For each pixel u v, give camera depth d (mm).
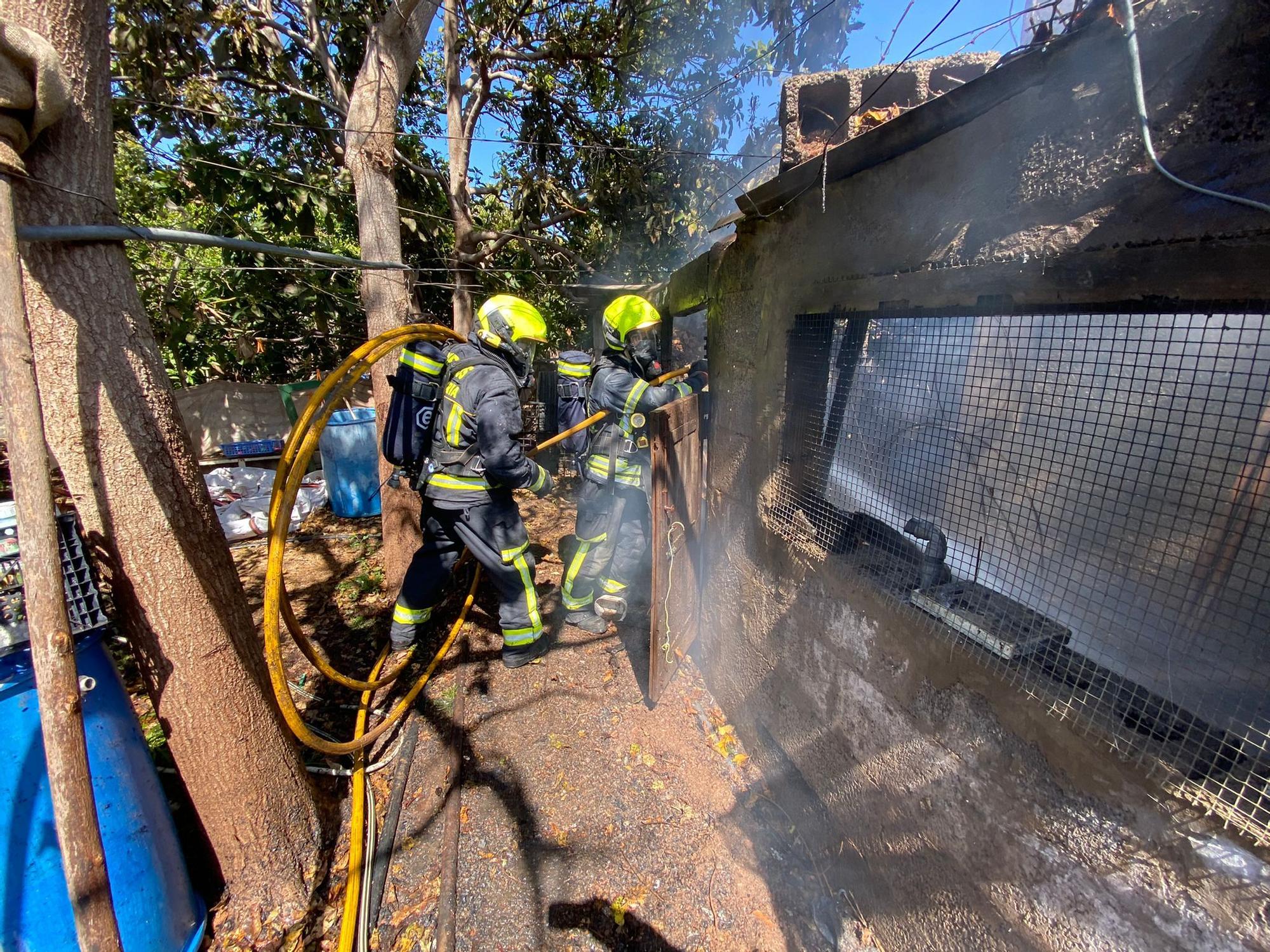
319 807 2215
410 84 6445
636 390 3039
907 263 1449
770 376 2195
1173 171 889
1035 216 1108
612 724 2693
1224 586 985
